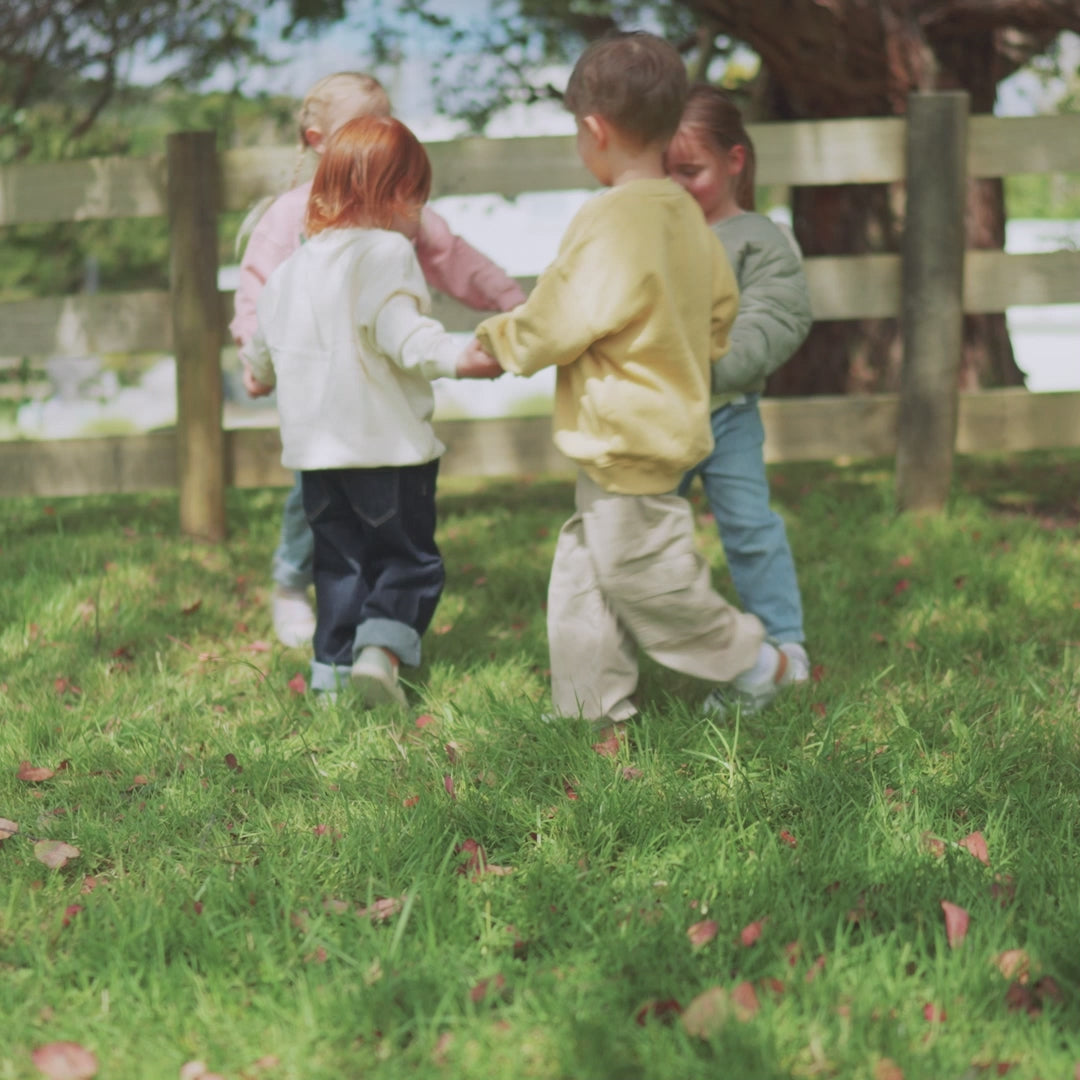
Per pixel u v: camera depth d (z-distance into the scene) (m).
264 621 4.19
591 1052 1.83
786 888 2.27
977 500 5.60
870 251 7.12
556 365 2.81
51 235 8.69
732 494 3.44
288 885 2.30
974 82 7.00
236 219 9.65
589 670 2.95
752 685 3.09
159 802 2.73
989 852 2.42
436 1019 1.89
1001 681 3.35
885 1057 1.82
